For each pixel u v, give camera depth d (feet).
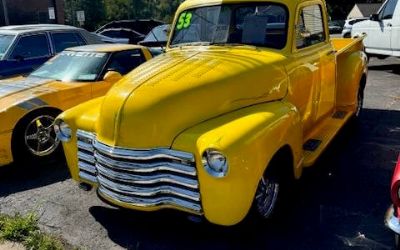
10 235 12.39
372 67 42.55
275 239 11.96
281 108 12.47
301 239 11.94
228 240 11.99
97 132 12.08
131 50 22.79
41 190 15.96
